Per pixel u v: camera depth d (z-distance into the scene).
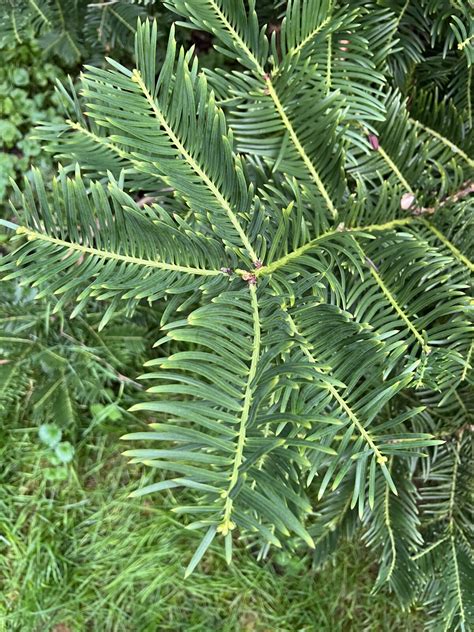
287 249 0.29
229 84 0.35
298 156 0.35
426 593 0.45
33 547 0.53
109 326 0.50
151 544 0.55
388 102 0.39
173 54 0.26
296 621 0.55
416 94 0.43
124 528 0.55
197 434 0.21
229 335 0.25
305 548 0.54
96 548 0.54
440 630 0.42
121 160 0.35
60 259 0.26
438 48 0.42
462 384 0.40
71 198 0.25
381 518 0.41
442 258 0.32
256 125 0.34
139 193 0.52
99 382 0.51
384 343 0.27
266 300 0.26
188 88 0.27
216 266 0.28
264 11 0.42
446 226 0.36
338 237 0.30
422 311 0.38
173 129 0.28
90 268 0.26
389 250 0.33
